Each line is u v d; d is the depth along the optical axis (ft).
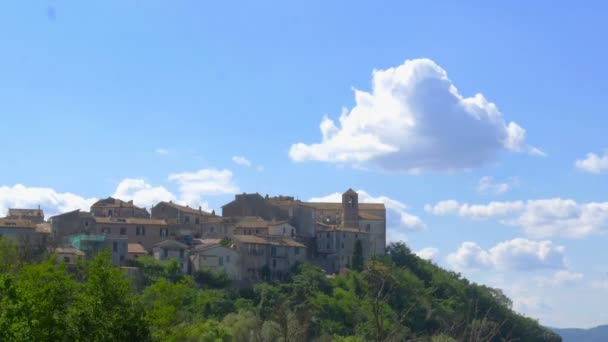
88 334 185.26
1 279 173.17
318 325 570.46
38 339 177.88
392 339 260.01
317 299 628.69
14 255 312.09
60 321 185.68
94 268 195.00
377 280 367.25
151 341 198.70
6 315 168.35
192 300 581.53
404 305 622.54
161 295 240.32
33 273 195.11
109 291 191.93
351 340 441.27
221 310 601.21
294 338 373.40
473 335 275.59
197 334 250.98
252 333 452.76
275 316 426.51
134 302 200.54
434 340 305.53
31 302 175.83
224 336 441.68
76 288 196.75
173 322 241.76
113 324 187.11
